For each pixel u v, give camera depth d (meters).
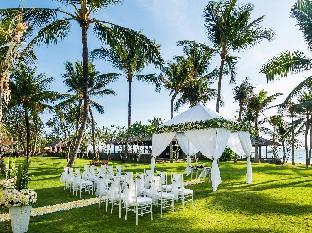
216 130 13.80
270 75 17.28
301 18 16.44
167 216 9.27
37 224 8.45
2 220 8.73
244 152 15.88
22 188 7.89
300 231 7.77
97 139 46.88
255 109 39.59
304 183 15.09
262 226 8.19
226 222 8.58
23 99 24.89
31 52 13.62
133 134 38.69
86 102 18.00
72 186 13.84
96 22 17.98
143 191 10.09
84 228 8.08
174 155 38.78
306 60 16.81
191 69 33.69
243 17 23.91
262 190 13.29
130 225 8.34
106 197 9.98
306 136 35.19
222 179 16.95
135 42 17.66
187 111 15.64
